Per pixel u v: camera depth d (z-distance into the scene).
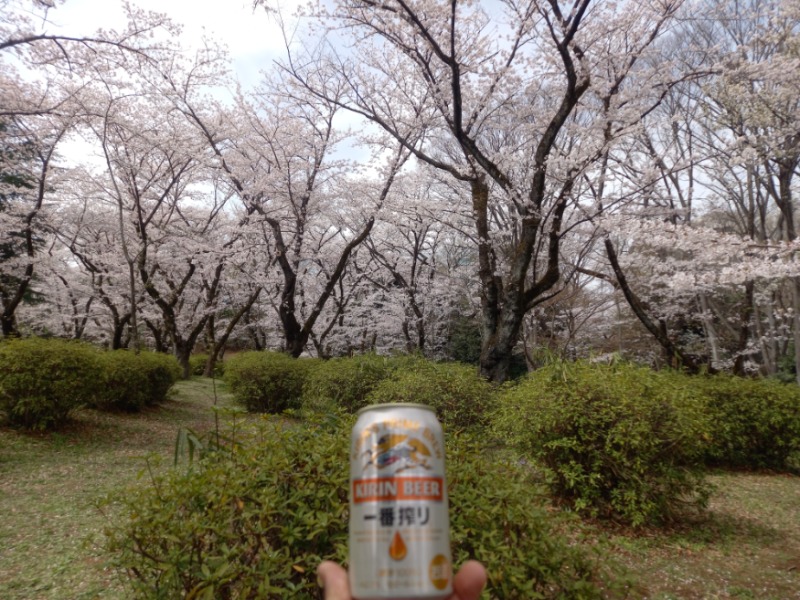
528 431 5.48
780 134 10.49
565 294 17.11
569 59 8.59
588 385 5.45
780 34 10.09
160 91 13.37
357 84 12.56
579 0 8.73
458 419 7.56
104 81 11.80
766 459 8.80
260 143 15.45
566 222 12.02
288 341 15.71
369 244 19.97
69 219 18.25
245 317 25.75
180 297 21.56
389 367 10.62
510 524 2.45
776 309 14.02
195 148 15.27
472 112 11.55
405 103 13.02
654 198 12.62
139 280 18.88
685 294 14.30
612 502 5.22
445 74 10.46
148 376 12.09
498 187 12.52
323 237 20.30
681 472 5.50
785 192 11.93
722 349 15.83
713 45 11.34
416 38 9.88
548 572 2.38
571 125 11.02
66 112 12.44
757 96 10.84
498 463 3.02
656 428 5.30
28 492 6.21
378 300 22.77
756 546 5.16
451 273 20.17
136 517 2.44
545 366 6.04
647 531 5.30
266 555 2.08
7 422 8.91
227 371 14.30
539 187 9.73
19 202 15.59
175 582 2.25
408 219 15.64
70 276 20.58
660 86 10.20
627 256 13.17
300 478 2.44
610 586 2.71
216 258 18.42
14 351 8.63
